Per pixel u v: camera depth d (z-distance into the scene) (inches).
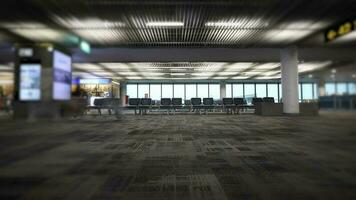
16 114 398.0
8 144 177.8
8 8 284.4
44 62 423.8
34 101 409.1
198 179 97.6
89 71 768.9
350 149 155.6
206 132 242.8
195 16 310.5
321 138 201.5
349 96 526.0
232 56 552.1
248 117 475.5
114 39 419.5
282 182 93.8
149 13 299.9
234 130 259.0
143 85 1068.5
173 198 79.1
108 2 266.8
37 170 109.9
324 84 617.6
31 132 243.8
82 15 305.7
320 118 431.2
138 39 418.6
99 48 507.2
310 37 414.3
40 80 421.7
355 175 102.1
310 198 78.6
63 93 446.6
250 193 83.0
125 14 302.7
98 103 499.2
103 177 99.9
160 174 103.9
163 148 159.6
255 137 207.9
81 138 204.7
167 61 550.6
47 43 425.4
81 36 398.9
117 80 1023.0
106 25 344.8
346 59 545.3
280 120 392.5
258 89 1079.6
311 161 125.2
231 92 1085.1
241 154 141.6
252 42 444.5
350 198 78.4
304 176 100.9
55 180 96.4
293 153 144.0
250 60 555.8
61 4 272.7
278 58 558.9
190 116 527.2
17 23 336.5
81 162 123.6
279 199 78.0
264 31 375.9
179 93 1071.0
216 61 555.5
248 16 312.2
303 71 789.2
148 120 410.6
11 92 420.2
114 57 540.4
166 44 451.8
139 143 178.9
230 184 91.8
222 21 330.6
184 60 547.5
